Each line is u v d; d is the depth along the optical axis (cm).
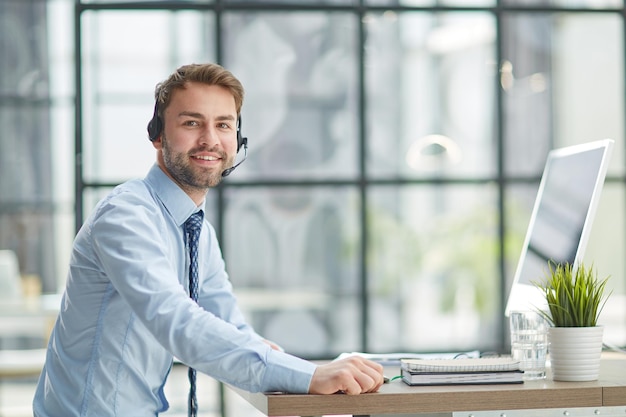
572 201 349
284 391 276
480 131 681
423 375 288
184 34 668
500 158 677
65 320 312
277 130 668
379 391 278
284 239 666
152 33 670
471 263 675
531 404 278
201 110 312
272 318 666
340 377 271
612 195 689
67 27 1165
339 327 670
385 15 678
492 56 682
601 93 690
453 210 675
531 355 306
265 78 669
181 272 322
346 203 670
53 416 313
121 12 664
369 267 670
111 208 299
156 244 295
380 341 670
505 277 673
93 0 662
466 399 275
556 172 377
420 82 680
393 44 679
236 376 277
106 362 306
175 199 320
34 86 1155
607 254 689
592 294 304
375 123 675
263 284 663
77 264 308
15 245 1134
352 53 675
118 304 305
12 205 1138
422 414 293
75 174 649
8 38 1155
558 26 686
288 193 666
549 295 306
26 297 1071
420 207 675
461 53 682
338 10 673
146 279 287
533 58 684
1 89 1149
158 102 320
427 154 677
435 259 673
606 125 691
